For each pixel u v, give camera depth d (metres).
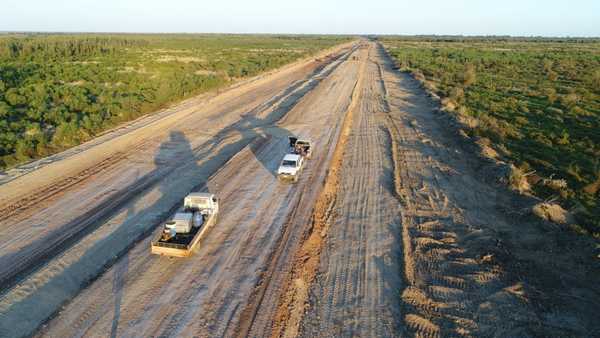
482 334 12.39
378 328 12.51
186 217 15.90
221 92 51.59
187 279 14.29
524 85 58.38
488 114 41.06
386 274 15.25
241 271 14.86
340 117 39.88
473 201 21.64
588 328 12.73
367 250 16.81
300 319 12.76
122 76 55.28
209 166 25.89
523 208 20.27
